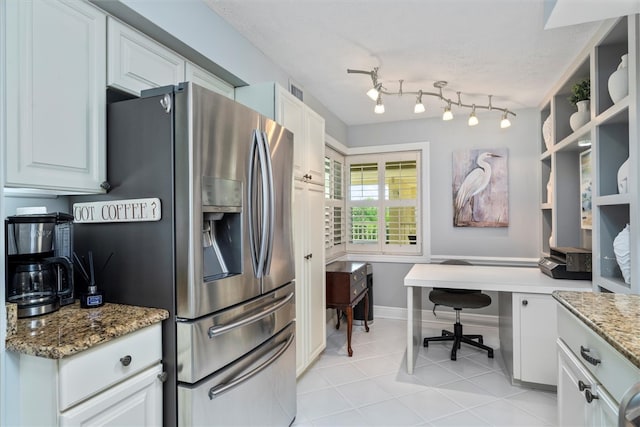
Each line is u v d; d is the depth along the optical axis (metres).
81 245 1.52
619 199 1.84
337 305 3.11
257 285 1.70
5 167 1.13
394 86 3.05
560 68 2.67
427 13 1.96
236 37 2.18
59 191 1.36
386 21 2.06
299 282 2.53
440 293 3.24
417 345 3.12
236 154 1.56
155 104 1.39
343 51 2.44
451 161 3.97
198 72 2.03
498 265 3.78
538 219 3.66
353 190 4.42
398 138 4.18
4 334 1.07
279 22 2.08
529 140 3.69
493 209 3.80
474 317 3.88
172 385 1.35
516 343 2.47
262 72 2.46
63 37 1.31
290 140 2.06
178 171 1.35
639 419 0.70
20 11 1.17
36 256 1.36
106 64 1.48
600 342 1.12
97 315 1.30
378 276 4.25
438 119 4.02
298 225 2.52
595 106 2.14
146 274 1.40
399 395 2.38
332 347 3.26
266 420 1.75
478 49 2.38
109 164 1.47
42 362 1.04
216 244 1.63
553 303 2.38
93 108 1.42
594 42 2.15
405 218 4.20
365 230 4.36
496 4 1.87
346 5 1.90
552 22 1.59
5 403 1.07
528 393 2.39
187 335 1.33
